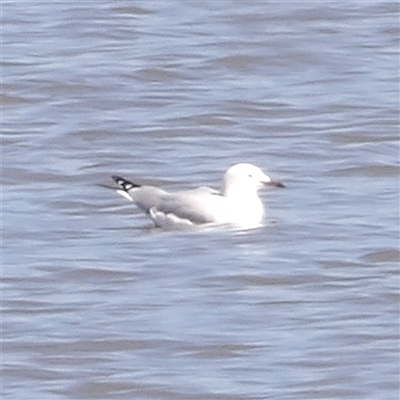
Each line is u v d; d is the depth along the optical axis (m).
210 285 22.86
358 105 31.78
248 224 25.03
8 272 23.44
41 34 36.53
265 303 22.25
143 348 20.89
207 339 21.09
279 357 20.58
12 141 29.61
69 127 30.47
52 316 21.91
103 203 26.44
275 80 33.62
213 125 30.69
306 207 26.12
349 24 37.28
